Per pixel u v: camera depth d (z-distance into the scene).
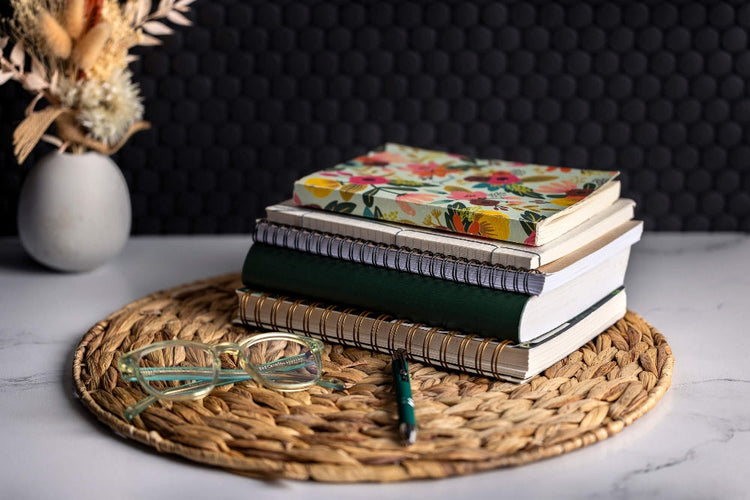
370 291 0.92
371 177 1.02
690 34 1.33
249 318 0.99
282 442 0.76
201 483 0.74
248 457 0.75
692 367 0.95
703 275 1.22
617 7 1.32
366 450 0.75
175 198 1.38
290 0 1.32
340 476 0.73
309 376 0.88
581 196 0.94
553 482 0.74
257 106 1.36
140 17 1.19
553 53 1.34
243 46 1.33
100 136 1.16
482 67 1.35
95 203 1.16
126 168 1.36
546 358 0.88
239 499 0.72
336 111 1.36
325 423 0.79
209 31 1.32
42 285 1.18
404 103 1.36
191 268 1.25
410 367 0.91
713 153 1.37
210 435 0.77
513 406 0.82
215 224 1.40
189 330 1.00
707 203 1.39
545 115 1.36
